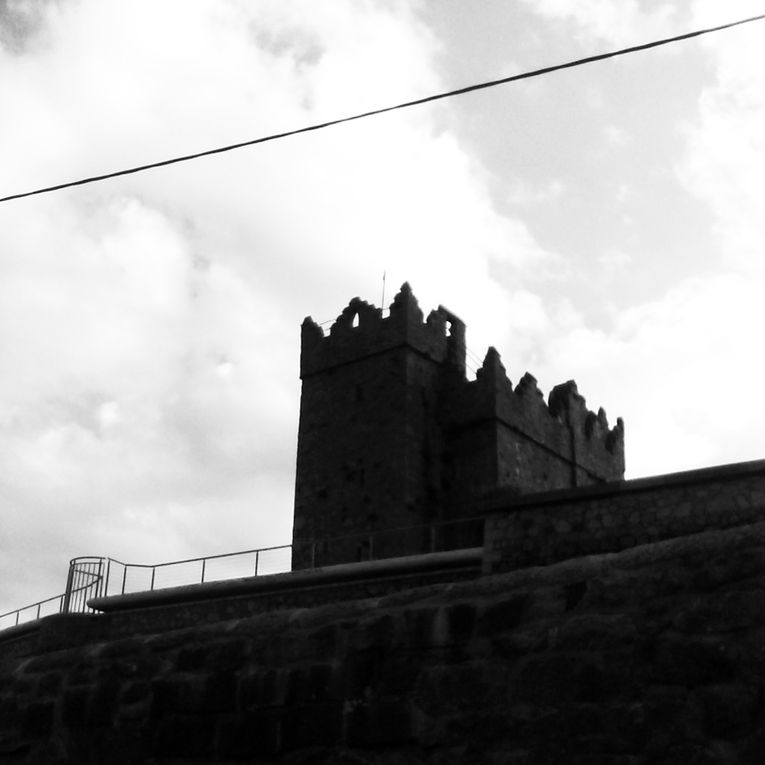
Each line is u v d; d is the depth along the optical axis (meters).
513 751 6.41
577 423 50.31
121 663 8.66
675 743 5.82
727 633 5.89
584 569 6.78
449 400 45.09
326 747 7.23
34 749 8.81
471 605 7.08
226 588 26.77
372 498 42.19
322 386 46.47
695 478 12.03
